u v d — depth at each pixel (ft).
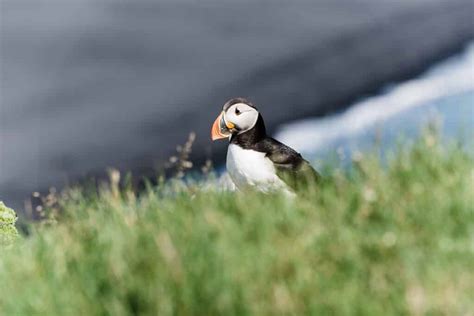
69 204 37.35
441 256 28.40
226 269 27.61
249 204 32.32
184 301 27.04
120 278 28.43
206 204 32.91
